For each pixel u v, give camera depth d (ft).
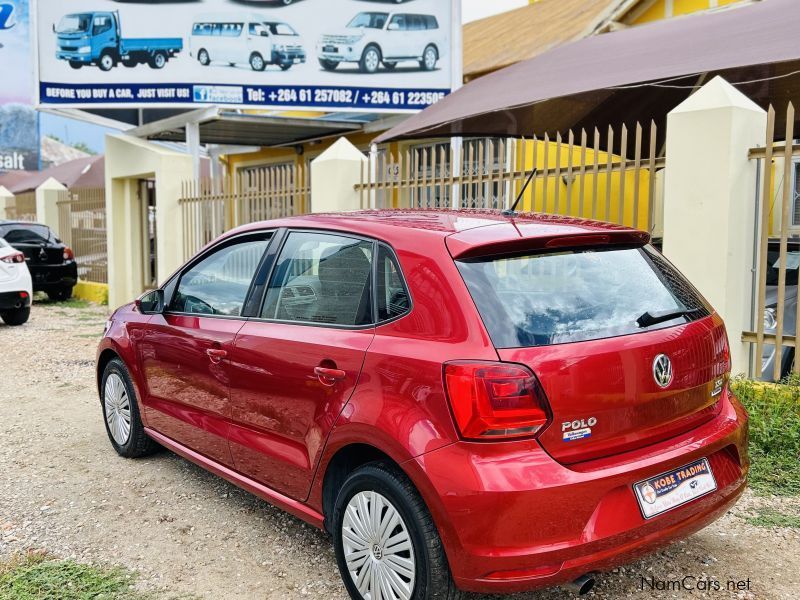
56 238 48.75
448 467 8.64
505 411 8.53
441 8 39.22
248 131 45.03
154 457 17.26
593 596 10.69
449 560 8.79
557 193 20.22
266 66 39.19
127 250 44.75
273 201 31.04
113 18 38.63
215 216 35.09
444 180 23.73
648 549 9.20
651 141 18.52
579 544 8.54
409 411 9.22
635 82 20.90
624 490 9.01
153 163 39.04
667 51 22.81
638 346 9.38
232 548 12.59
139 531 13.30
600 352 9.07
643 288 10.37
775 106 28.45
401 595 9.45
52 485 15.57
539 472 8.47
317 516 11.05
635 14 39.32
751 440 15.60
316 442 10.69
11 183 93.56
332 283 11.31
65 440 18.71
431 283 9.69
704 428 10.16
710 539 12.38
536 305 9.37
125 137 42.16
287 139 49.11
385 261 10.53
